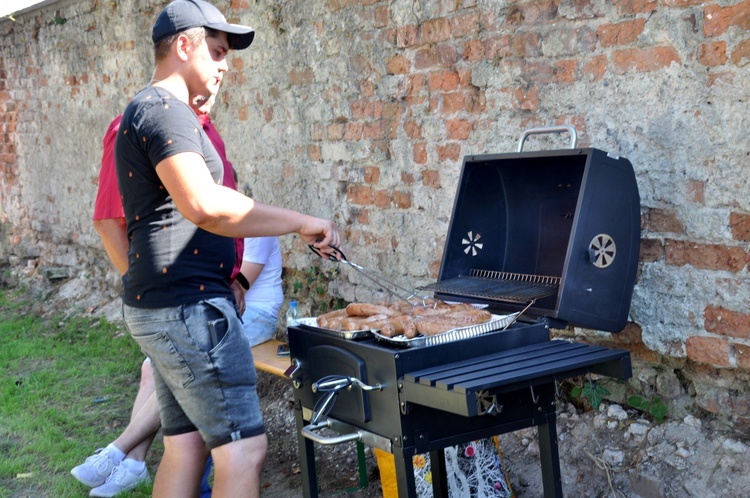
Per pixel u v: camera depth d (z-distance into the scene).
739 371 3.17
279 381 5.19
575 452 3.54
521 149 3.45
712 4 3.04
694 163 3.17
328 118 5.03
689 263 3.24
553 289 3.13
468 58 4.05
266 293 4.56
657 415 3.40
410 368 2.61
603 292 3.05
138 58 7.02
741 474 3.06
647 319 3.39
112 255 3.34
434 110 4.29
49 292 8.55
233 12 5.73
